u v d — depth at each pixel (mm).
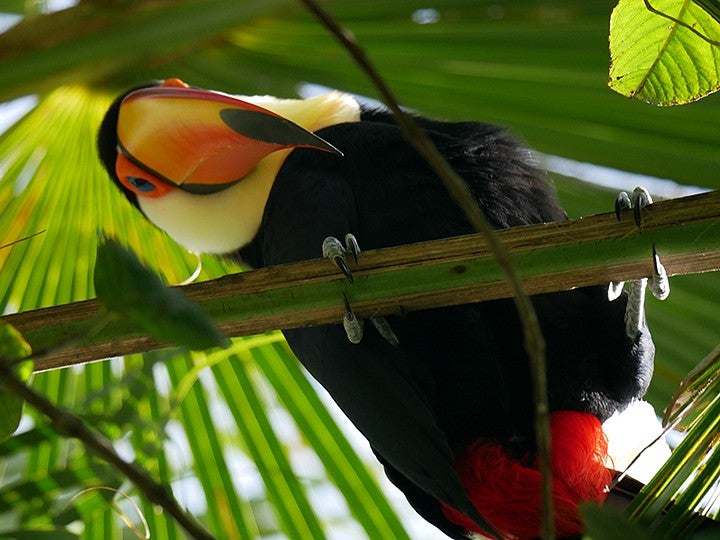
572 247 4699
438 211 5973
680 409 4445
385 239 5973
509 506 5652
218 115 6406
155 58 7152
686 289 6902
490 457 5672
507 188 6152
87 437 2941
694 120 6586
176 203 6793
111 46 6527
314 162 6289
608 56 6715
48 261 7531
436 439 5633
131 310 2891
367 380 5699
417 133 2902
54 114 7230
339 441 7293
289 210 6160
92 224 7582
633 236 4645
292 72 7277
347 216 5984
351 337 5387
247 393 7188
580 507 2916
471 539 6258
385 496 7277
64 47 6469
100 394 5348
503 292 4902
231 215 6793
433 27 6910
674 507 4184
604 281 4844
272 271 4992
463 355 5840
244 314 4996
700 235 4574
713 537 4078
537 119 6992
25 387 2939
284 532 7133
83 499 4945
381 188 6047
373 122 6461
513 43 6855
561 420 5715
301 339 5938
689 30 4285
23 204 7395
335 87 7262
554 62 6820
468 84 7023
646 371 5926
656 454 5859
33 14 7051
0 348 3607
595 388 5922
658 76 4473
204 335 2898
